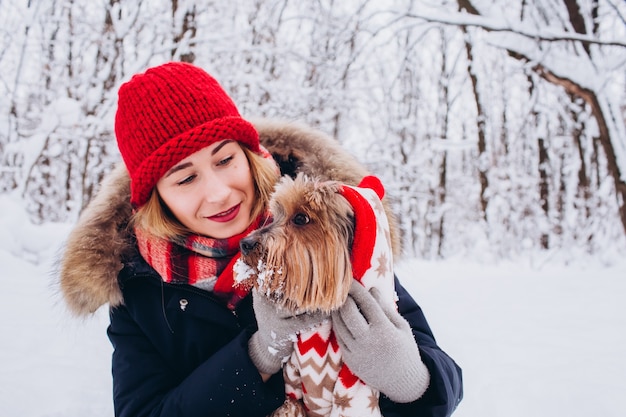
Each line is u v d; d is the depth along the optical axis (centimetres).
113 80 989
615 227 1185
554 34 679
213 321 176
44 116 838
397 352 148
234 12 968
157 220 175
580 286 602
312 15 983
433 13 741
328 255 150
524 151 1680
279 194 162
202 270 176
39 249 649
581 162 1294
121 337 182
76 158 1311
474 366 314
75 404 252
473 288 608
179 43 879
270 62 962
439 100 1800
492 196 1284
